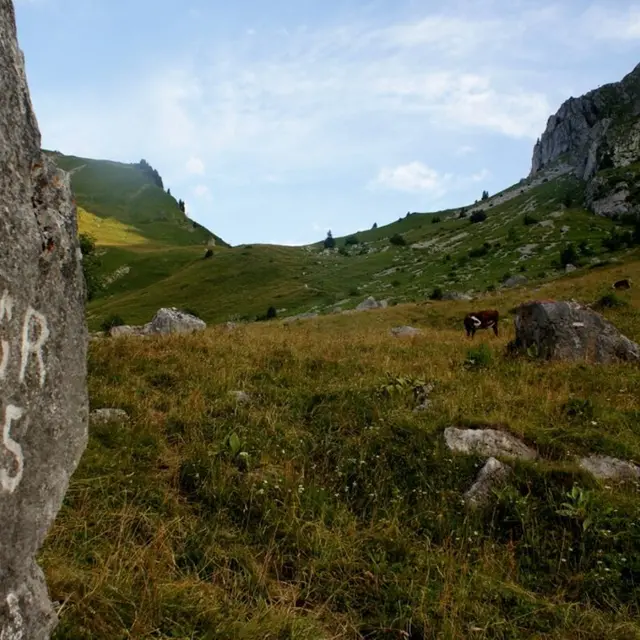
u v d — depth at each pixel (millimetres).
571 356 12531
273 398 8891
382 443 7289
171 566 4828
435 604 4746
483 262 83062
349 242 161000
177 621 4191
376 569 5160
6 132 2939
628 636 4520
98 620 3982
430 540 5730
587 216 100750
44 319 3082
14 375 2859
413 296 66062
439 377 10289
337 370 10938
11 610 2807
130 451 6590
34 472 2980
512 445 7242
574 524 5859
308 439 7547
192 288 107250
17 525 2873
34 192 3156
